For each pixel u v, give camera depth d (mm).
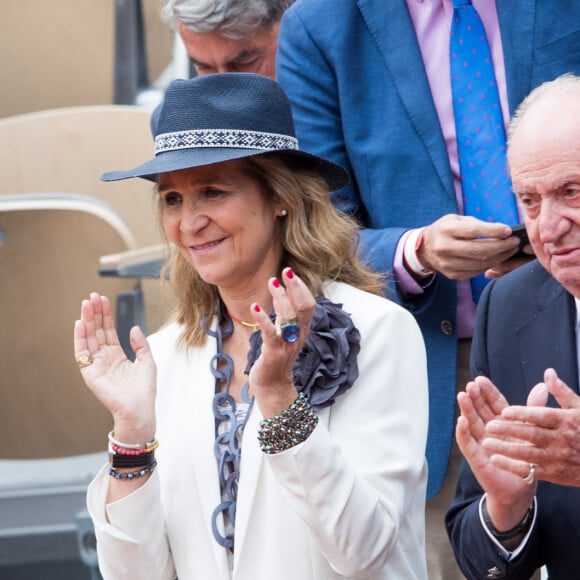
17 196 13164
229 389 9062
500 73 11016
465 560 8883
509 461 7543
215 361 9133
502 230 9906
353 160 11203
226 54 12516
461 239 10062
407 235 10625
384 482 8406
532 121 8148
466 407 7914
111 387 8742
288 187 8914
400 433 8594
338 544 8102
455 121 11016
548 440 7449
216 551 8695
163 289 9719
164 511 8938
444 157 10969
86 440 13750
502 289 9211
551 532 8648
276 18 12500
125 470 8688
